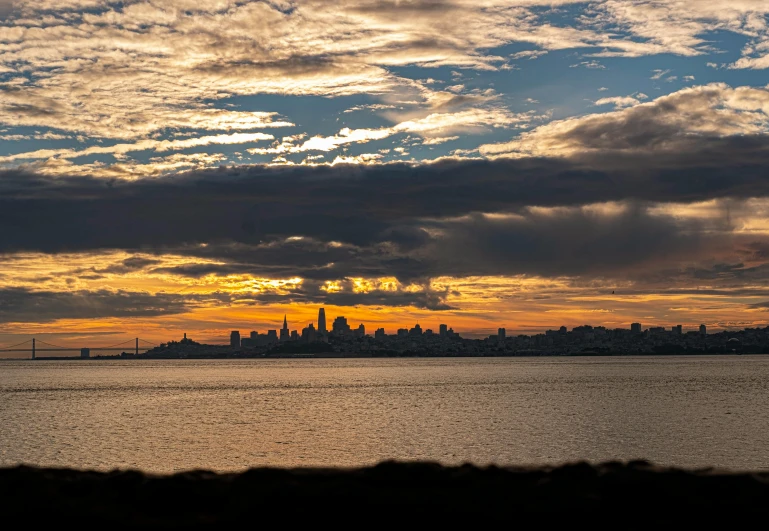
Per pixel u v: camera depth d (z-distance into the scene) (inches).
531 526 896.9
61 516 885.2
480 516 910.4
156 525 870.4
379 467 1083.9
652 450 3250.5
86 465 2955.2
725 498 971.3
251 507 924.0
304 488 975.6
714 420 4517.7
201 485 1019.3
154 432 4138.8
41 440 3804.1
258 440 3722.9
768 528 892.0
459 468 1113.4
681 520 909.8
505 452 3218.5
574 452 3208.7
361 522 893.8
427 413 5162.4
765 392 7234.3
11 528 860.0
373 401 6491.1
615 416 4793.3
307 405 6136.8
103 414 5423.2
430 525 891.4
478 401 6279.5
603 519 914.1
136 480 1039.0
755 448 3297.2
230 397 7377.0
